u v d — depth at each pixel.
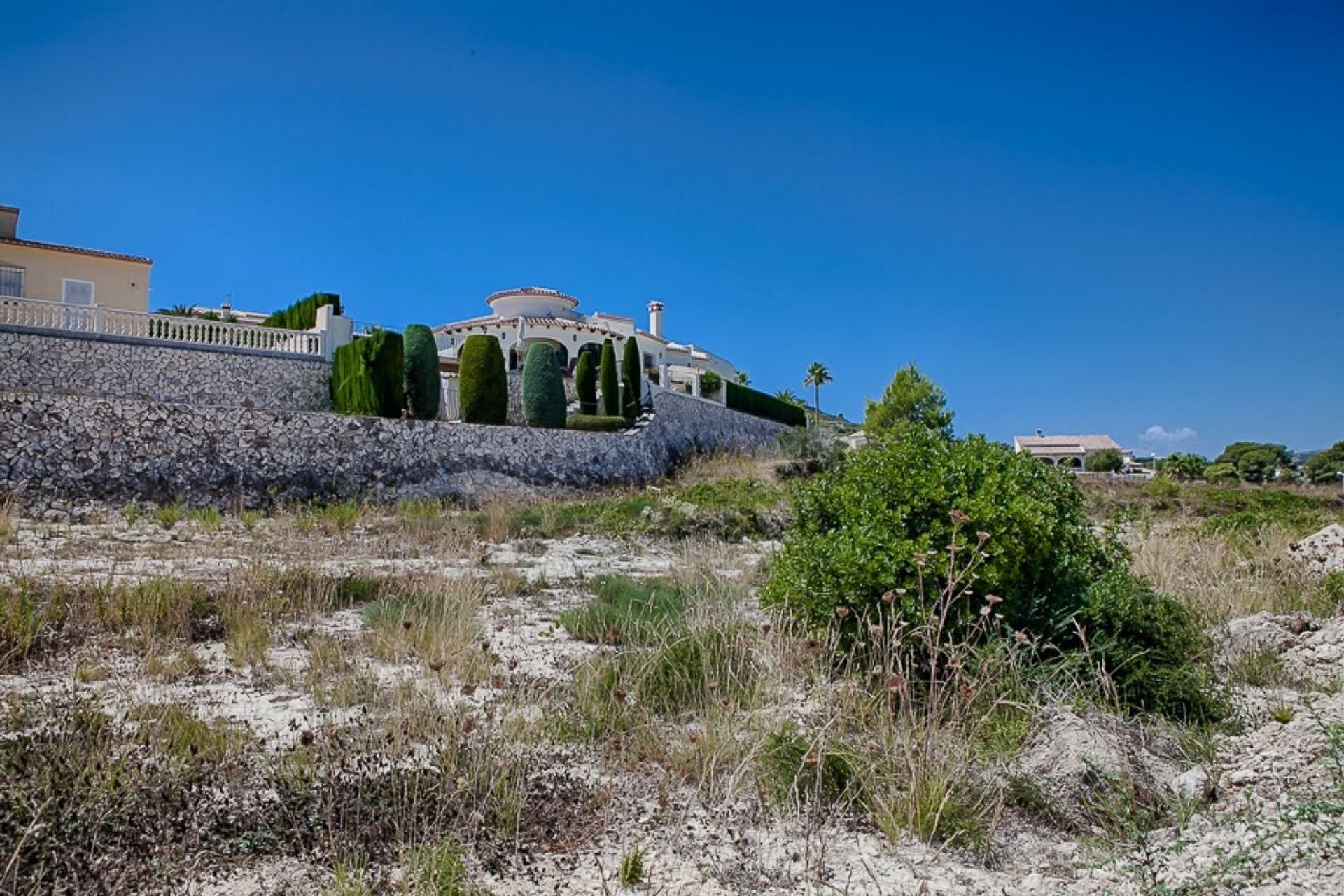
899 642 5.31
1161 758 4.75
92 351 24.03
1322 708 4.84
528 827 4.05
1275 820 3.60
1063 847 3.98
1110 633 5.93
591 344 53.53
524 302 58.56
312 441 23.19
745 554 14.83
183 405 21.44
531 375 31.23
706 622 6.92
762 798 4.23
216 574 10.53
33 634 6.96
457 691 5.98
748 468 34.03
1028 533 6.02
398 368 26.27
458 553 13.74
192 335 26.19
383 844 3.79
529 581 11.48
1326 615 8.59
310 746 4.55
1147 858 3.40
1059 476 7.17
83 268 32.12
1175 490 31.36
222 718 5.09
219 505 21.11
